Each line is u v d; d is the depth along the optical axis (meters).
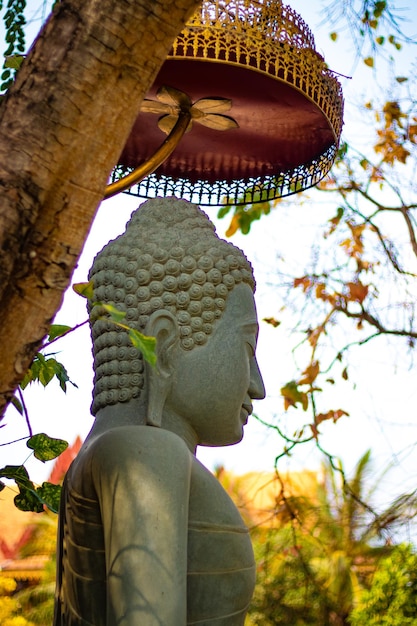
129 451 2.94
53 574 11.42
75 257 2.07
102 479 2.96
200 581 3.02
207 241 3.34
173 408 3.20
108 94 2.09
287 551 10.38
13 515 12.14
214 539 3.06
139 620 2.75
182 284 3.23
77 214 2.06
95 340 3.33
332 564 10.23
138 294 3.21
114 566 2.84
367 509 9.89
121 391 3.20
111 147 2.11
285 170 4.14
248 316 3.33
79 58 2.07
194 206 3.50
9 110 2.06
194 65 3.50
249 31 3.34
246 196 4.20
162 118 3.83
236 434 3.28
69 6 2.10
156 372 3.14
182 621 2.81
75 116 2.06
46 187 2.03
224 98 3.70
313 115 3.82
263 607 10.30
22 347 2.05
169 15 2.12
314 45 3.57
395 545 9.89
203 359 3.21
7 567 11.57
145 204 3.49
